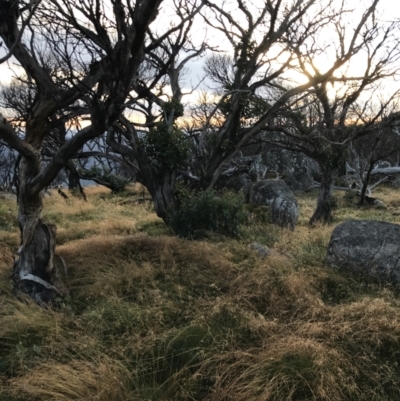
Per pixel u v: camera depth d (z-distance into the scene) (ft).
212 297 17.49
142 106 32.91
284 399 11.03
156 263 21.61
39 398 11.12
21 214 17.30
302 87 31.09
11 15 15.14
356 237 20.88
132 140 29.86
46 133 17.30
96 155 30.01
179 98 35.04
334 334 13.83
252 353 13.20
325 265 21.45
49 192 60.80
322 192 40.19
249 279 18.76
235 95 31.94
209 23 33.91
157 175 30.58
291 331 14.29
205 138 35.96
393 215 45.27
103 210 44.50
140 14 13.03
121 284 18.90
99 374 11.83
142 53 14.16
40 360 12.74
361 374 12.54
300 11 31.12
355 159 63.26
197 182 34.55
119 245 24.08
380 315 14.87
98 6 13.84
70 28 17.49
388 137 59.16
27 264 17.21
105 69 15.49
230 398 11.09
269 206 37.01
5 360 12.92
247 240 26.86
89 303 17.42
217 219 28.50
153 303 16.81
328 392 11.14
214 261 21.25
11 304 16.16
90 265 21.06
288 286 17.76
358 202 56.13
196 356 12.92
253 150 85.30
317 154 39.27
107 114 14.84
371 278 19.66
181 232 28.68
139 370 12.46
